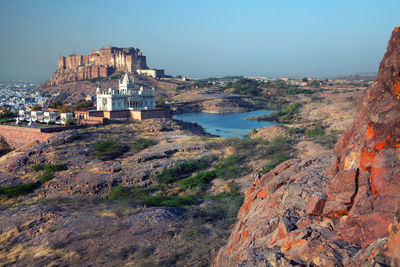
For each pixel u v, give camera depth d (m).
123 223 26.86
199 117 174.50
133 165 54.16
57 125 91.88
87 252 22.27
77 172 51.22
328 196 10.55
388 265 6.23
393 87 9.45
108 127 90.56
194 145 67.88
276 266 8.83
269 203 14.69
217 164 54.81
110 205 34.28
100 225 26.70
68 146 64.88
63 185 47.19
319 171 15.84
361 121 12.53
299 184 14.62
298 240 9.32
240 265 9.43
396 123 9.02
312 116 136.75
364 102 12.62
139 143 70.62
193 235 23.50
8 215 30.48
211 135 104.69
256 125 137.88
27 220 28.67
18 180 49.75
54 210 31.11
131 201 38.03
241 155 59.50
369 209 8.50
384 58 10.82
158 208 30.86
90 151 62.41
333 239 8.73
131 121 104.12
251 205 16.92
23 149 68.56
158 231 24.92
